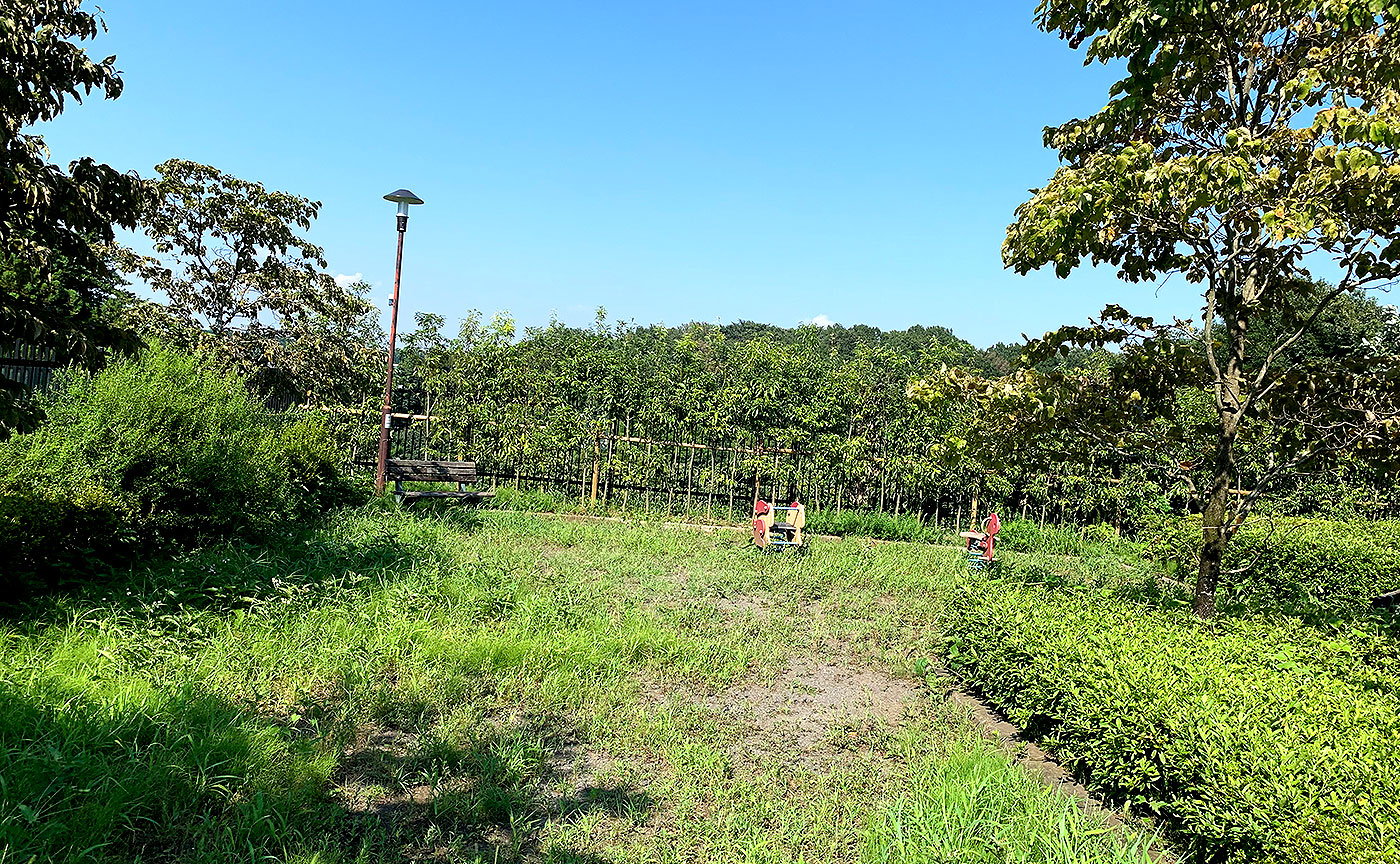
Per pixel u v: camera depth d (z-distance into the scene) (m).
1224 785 3.72
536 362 17.03
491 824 4.14
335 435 15.16
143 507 7.88
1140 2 4.87
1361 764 3.51
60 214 5.43
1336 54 5.49
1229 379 6.41
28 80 5.28
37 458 7.19
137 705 4.53
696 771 4.85
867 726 5.85
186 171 14.52
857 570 11.21
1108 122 6.28
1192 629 5.63
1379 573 8.77
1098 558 13.80
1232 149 5.12
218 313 15.24
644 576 10.22
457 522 12.61
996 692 6.24
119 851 3.53
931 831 3.94
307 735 4.82
